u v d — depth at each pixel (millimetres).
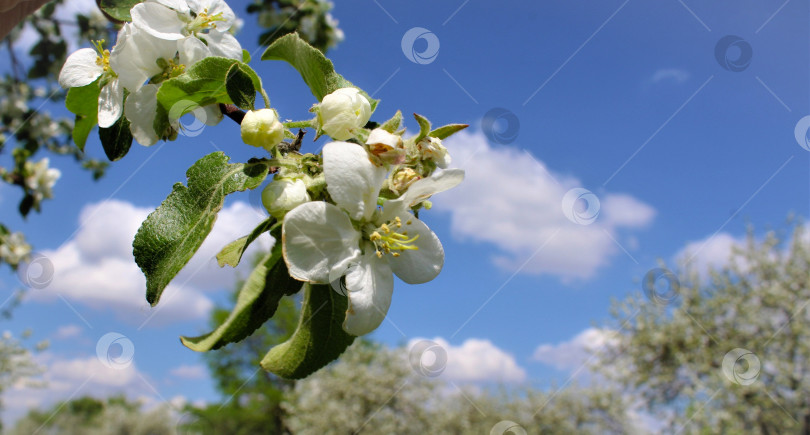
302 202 272
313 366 287
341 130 280
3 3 326
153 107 297
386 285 280
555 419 2871
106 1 320
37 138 1029
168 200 273
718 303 2719
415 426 3018
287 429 3371
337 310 288
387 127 280
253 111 279
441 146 285
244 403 3361
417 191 282
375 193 276
